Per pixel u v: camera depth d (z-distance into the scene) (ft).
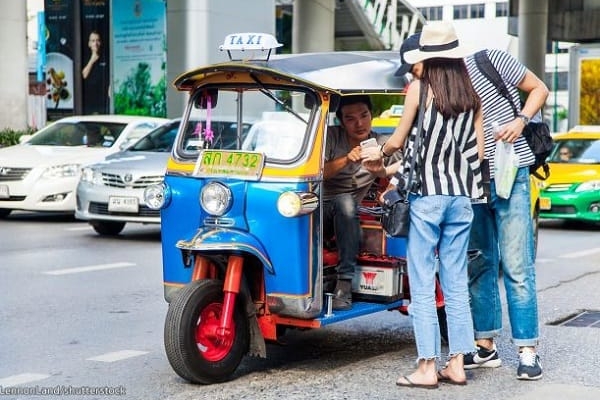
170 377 22.95
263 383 22.25
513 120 21.86
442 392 21.34
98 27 100.07
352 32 177.27
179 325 21.24
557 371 23.30
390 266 23.45
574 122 125.90
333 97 22.62
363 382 22.30
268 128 22.44
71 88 102.63
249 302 22.21
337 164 23.39
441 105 20.48
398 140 21.07
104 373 23.39
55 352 25.54
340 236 22.95
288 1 164.55
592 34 167.02
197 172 22.45
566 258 45.60
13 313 30.48
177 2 89.45
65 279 36.70
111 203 47.98
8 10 89.76
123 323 29.17
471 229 22.94
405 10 174.19
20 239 48.52
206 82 23.08
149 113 96.78
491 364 23.48
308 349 25.99
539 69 159.22
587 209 60.03
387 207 21.07
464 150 20.84
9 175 55.01
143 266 40.14
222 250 21.20
